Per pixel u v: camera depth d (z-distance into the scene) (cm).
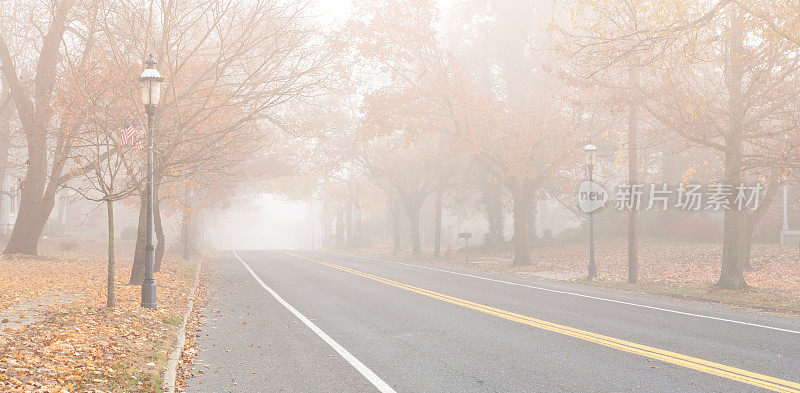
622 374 810
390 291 1902
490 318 1327
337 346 1027
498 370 843
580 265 3041
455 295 1788
